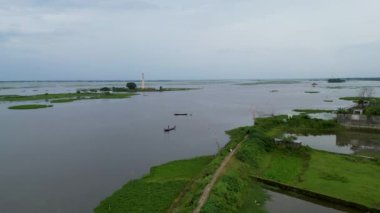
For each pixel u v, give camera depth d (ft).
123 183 111.75
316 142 174.81
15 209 91.81
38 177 119.03
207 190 90.12
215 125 235.81
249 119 264.11
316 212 87.76
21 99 437.17
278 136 180.24
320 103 375.66
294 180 108.27
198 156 146.51
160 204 88.43
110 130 214.07
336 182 105.40
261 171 118.62
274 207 90.38
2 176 120.47
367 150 155.84
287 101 411.34
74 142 176.86
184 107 354.54
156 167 126.62
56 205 93.91
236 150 135.95
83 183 112.27
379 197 92.99
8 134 198.80
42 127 224.33
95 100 445.78
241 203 90.53
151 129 218.59
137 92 636.07
